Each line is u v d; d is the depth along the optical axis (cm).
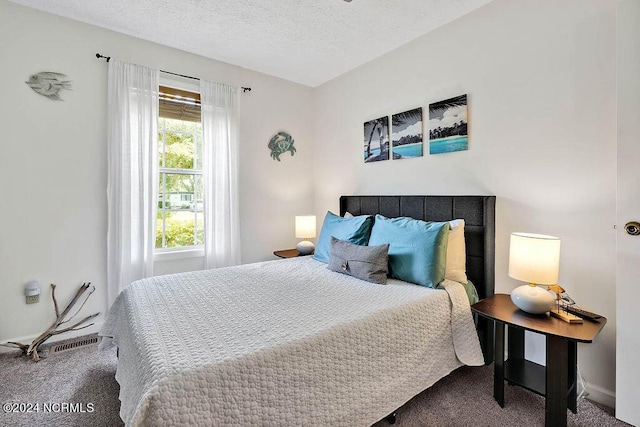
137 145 260
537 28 190
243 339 119
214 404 97
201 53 292
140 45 266
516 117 201
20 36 221
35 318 230
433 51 249
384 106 291
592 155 169
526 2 195
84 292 246
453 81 235
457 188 234
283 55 295
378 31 251
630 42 147
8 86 218
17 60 220
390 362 147
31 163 226
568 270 179
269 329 129
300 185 369
